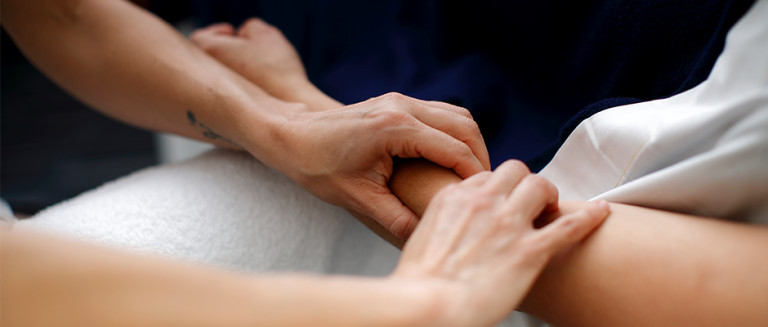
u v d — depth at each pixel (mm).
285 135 838
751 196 739
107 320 613
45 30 937
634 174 786
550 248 727
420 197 807
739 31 769
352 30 1096
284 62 964
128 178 921
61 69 947
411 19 1043
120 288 630
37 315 616
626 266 734
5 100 2225
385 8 1071
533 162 874
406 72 991
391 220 812
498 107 950
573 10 924
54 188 1781
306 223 891
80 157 1946
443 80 958
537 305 771
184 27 1395
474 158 805
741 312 704
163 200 871
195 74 910
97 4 937
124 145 2006
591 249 747
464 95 929
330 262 903
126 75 924
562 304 756
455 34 1014
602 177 810
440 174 812
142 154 1959
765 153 722
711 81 770
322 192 843
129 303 624
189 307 635
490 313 701
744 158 728
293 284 658
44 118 2146
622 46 877
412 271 706
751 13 769
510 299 709
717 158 735
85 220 853
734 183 737
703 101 770
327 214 898
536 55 965
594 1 904
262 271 870
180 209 867
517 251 718
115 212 860
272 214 885
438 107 836
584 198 824
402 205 814
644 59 866
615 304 736
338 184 822
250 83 930
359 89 1016
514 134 935
